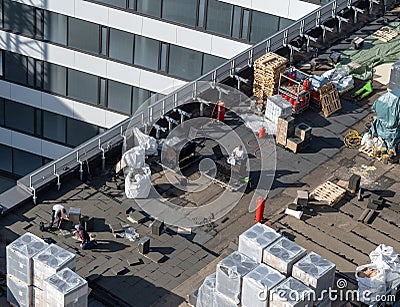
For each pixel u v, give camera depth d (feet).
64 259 180.65
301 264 183.21
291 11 329.72
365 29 274.98
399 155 230.68
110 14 343.87
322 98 241.35
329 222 212.23
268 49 253.03
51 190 212.84
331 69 256.52
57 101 366.63
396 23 277.64
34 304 183.62
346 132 237.86
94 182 215.72
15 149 383.24
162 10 340.39
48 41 354.95
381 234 210.38
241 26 337.72
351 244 207.41
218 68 242.37
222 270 180.96
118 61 352.90
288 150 229.86
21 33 355.56
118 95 361.71
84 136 372.79
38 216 207.00
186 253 201.98
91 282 193.88
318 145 232.73
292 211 212.64
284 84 242.99
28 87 366.63
